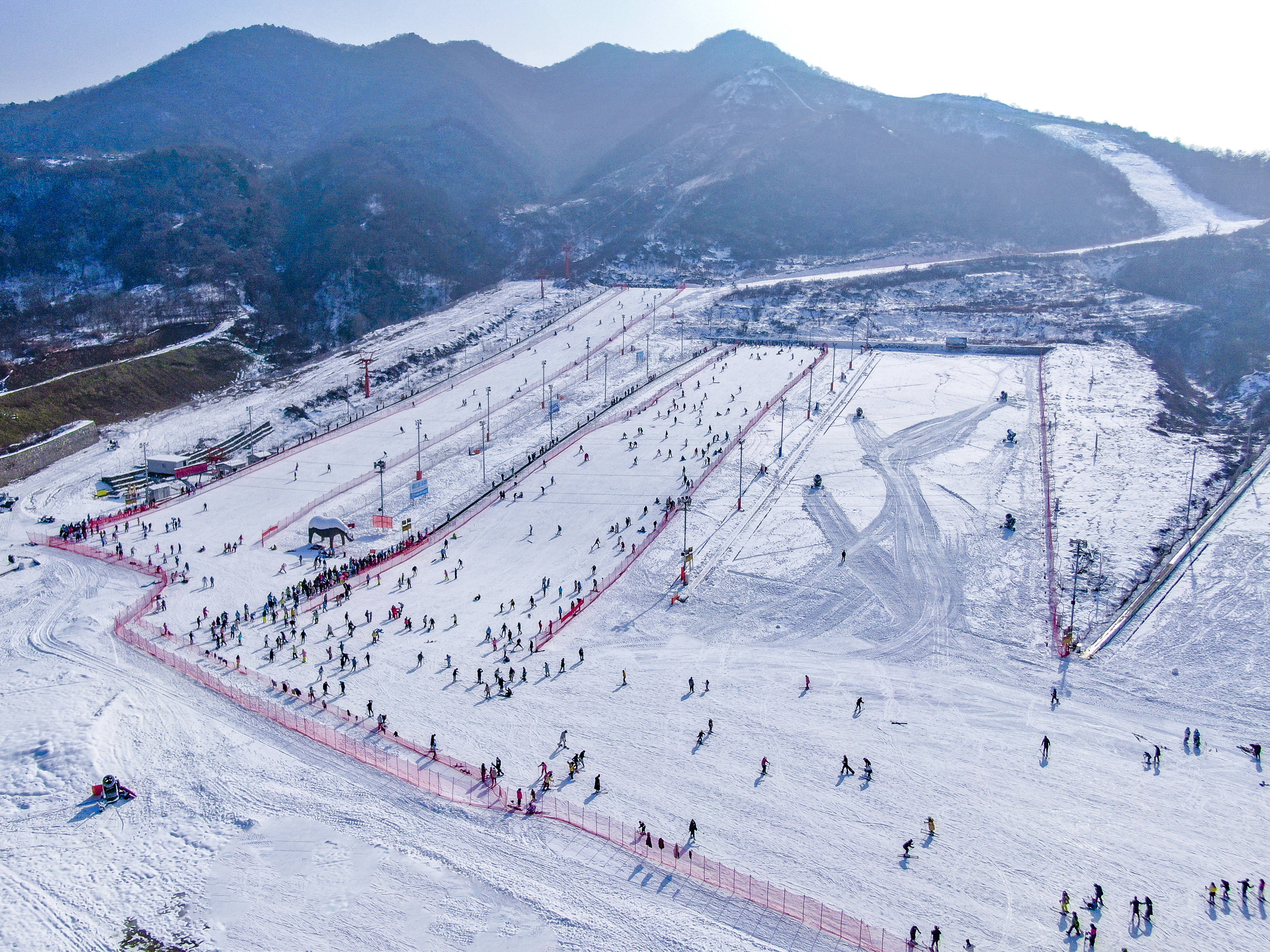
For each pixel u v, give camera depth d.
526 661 59.69
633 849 40.28
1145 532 76.31
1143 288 171.62
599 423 114.06
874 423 108.69
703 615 67.12
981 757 48.50
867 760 47.88
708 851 40.28
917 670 58.78
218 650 60.12
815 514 83.38
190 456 110.38
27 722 49.31
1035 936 35.31
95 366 136.75
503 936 34.75
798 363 138.50
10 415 114.25
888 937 35.06
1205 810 43.91
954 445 100.56
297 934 34.81
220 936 34.59
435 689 55.34
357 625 65.00
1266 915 36.47
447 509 91.06
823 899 37.22
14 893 36.66
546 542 81.25
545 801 43.88
